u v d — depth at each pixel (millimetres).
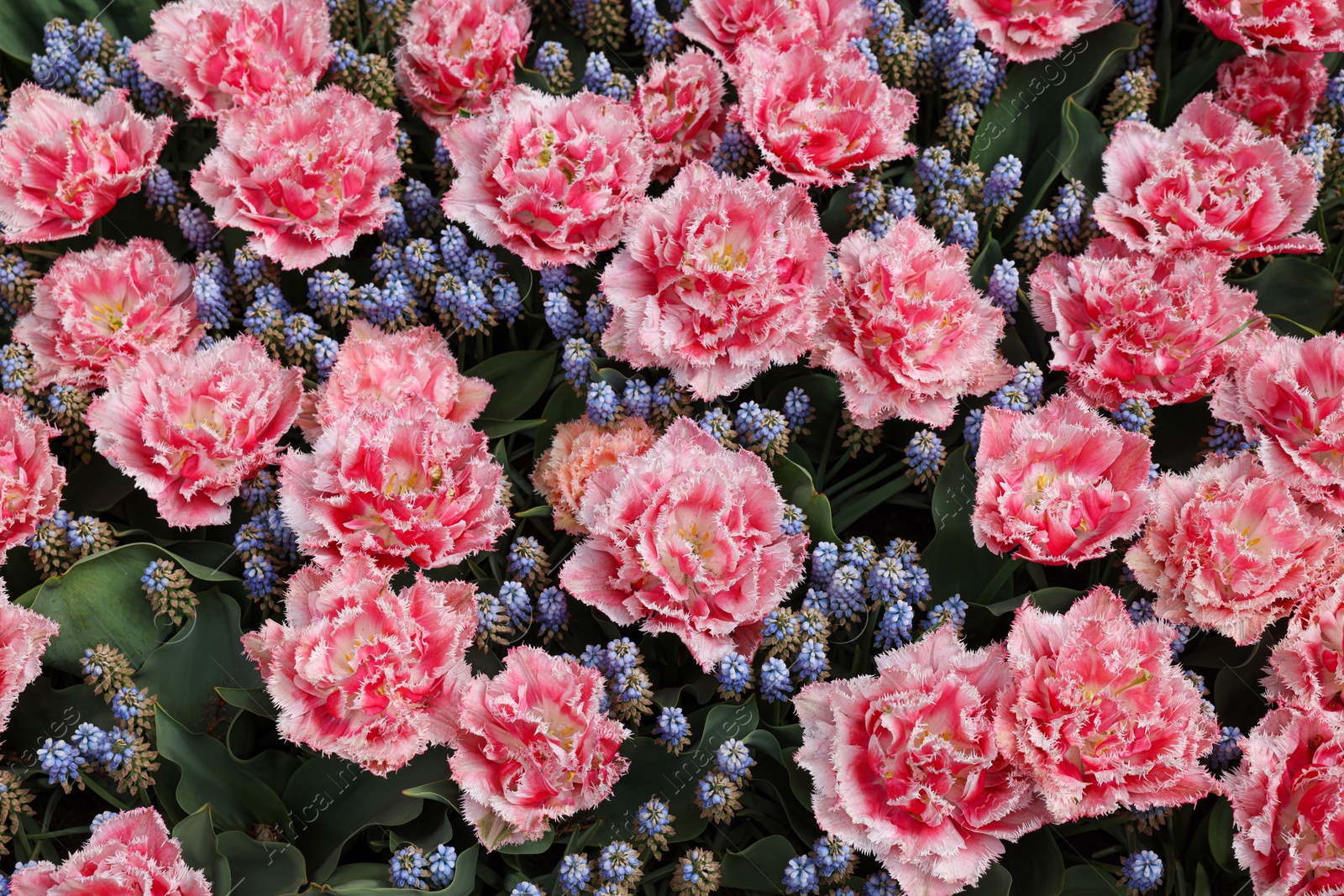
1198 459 1162
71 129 1141
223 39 1173
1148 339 1128
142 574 1103
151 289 1147
